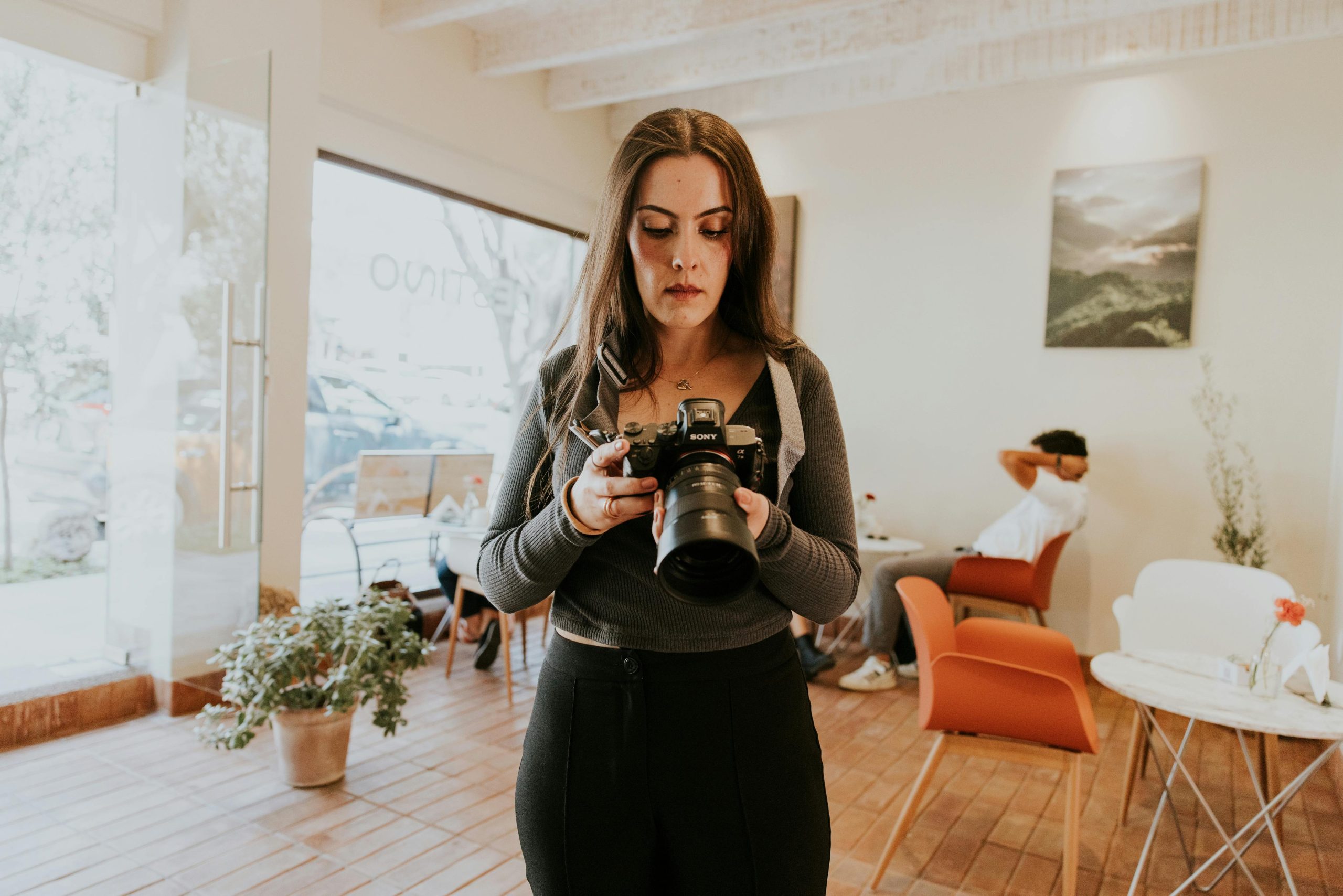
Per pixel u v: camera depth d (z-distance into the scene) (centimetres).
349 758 288
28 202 414
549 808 85
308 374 423
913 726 344
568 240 561
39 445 450
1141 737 263
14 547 452
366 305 444
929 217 468
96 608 416
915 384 471
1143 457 412
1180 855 238
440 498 437
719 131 85
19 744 288
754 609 85
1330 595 360
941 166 465
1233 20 378
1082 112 428
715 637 83
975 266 456
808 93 486
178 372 302
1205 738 342
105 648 337
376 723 266
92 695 304
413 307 468
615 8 414
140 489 319
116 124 321
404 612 275
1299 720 186
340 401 439
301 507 348
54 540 459
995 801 272
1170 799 221
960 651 244
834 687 396
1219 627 275
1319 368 377
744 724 84
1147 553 411
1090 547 423
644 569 84
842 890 217
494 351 517
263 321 279
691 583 63
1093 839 247
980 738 213
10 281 425
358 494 402
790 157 510
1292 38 366
